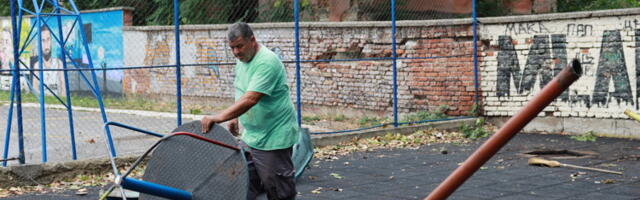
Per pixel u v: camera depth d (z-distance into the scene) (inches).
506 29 504.1
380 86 563.8
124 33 778.8
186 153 181.6
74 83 829.8
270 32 639.1
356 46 577.6
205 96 705.6
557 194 270.2
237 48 196.9
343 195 274.4
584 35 472.7
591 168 329.4
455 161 365.1
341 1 677.9
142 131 186.4
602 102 470.9
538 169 333.7
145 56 758.5
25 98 816.3
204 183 178.1
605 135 471.5
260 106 200.4
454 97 528.1
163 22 789.9
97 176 325.4
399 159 374.6
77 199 272.8
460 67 523.5
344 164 357.7
